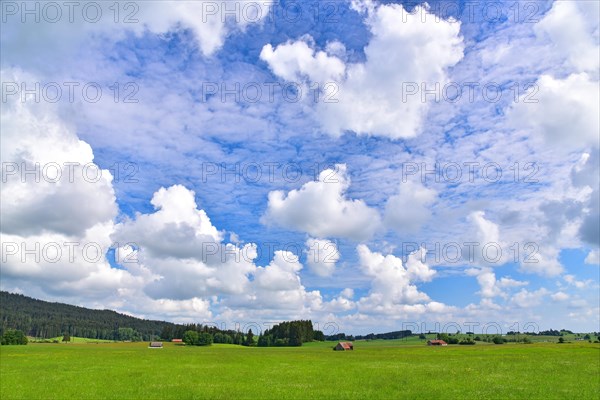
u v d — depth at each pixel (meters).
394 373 49.62
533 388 35.56
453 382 40.12
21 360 71.81
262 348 161.00
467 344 166.75
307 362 70.56
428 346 151.00
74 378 43.59
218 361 71.31
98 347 149.25
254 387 36.78
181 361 71.00
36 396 32.06
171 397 31.61
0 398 31.20
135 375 46.75
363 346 168.25
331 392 33.69
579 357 79.25
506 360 72.25
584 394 32.41
